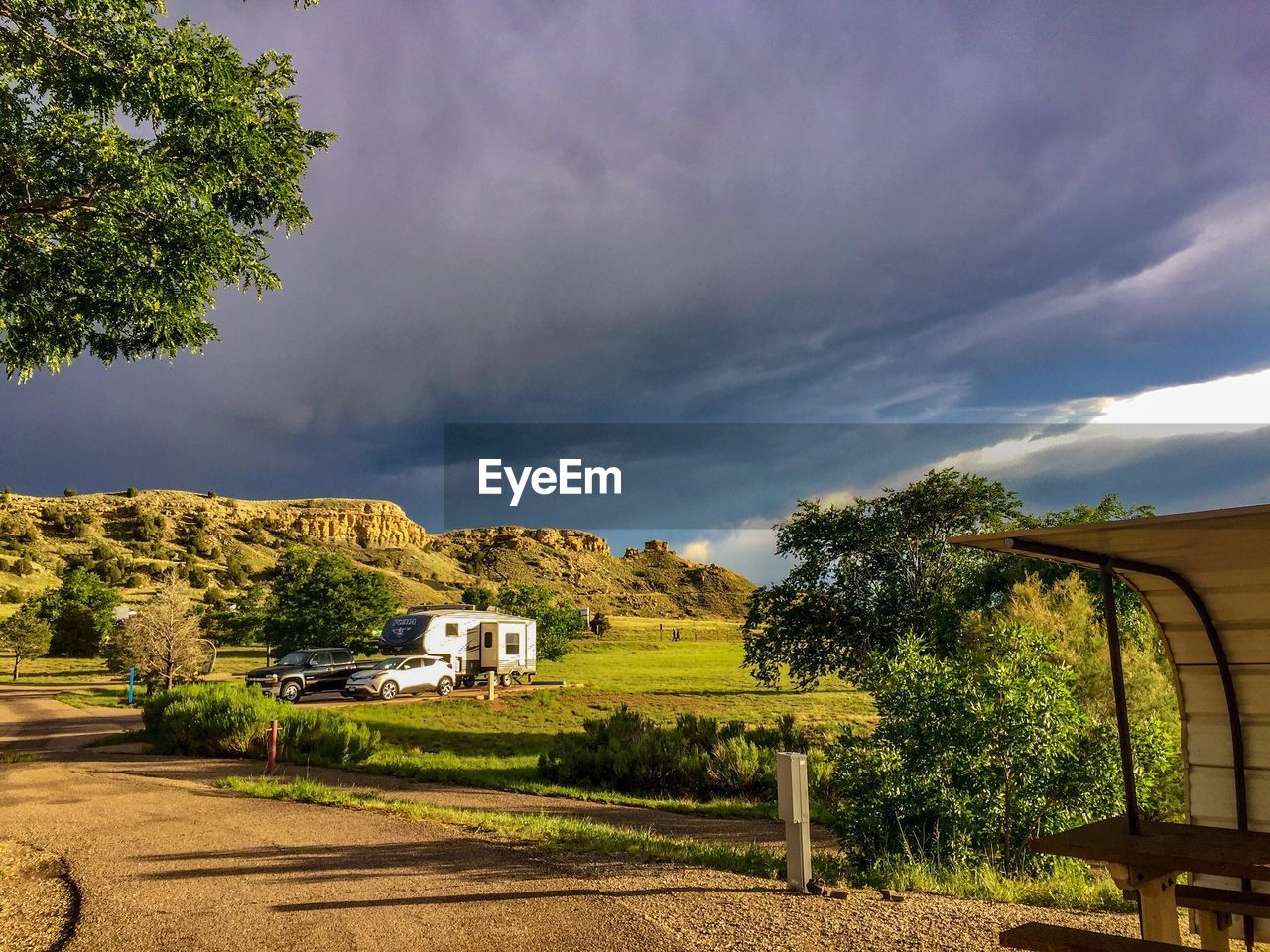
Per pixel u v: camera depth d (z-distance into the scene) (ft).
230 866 25.76
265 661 206.18
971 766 27.48
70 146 27.81
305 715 64.39
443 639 108.88
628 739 58.59
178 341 33.50
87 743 71.15
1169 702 38.52
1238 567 12.79
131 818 34.45
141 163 27.84
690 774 53.47
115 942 18.78
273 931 19.19
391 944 18.04
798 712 102.58
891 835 28.35
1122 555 12.66
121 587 429.38
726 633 407.64
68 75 27.78
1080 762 27.91
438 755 66.44
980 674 28.94
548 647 211.61
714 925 18.78
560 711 96.84
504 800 46.73
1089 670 39.55
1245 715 13.92
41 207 28.60
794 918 19.26
